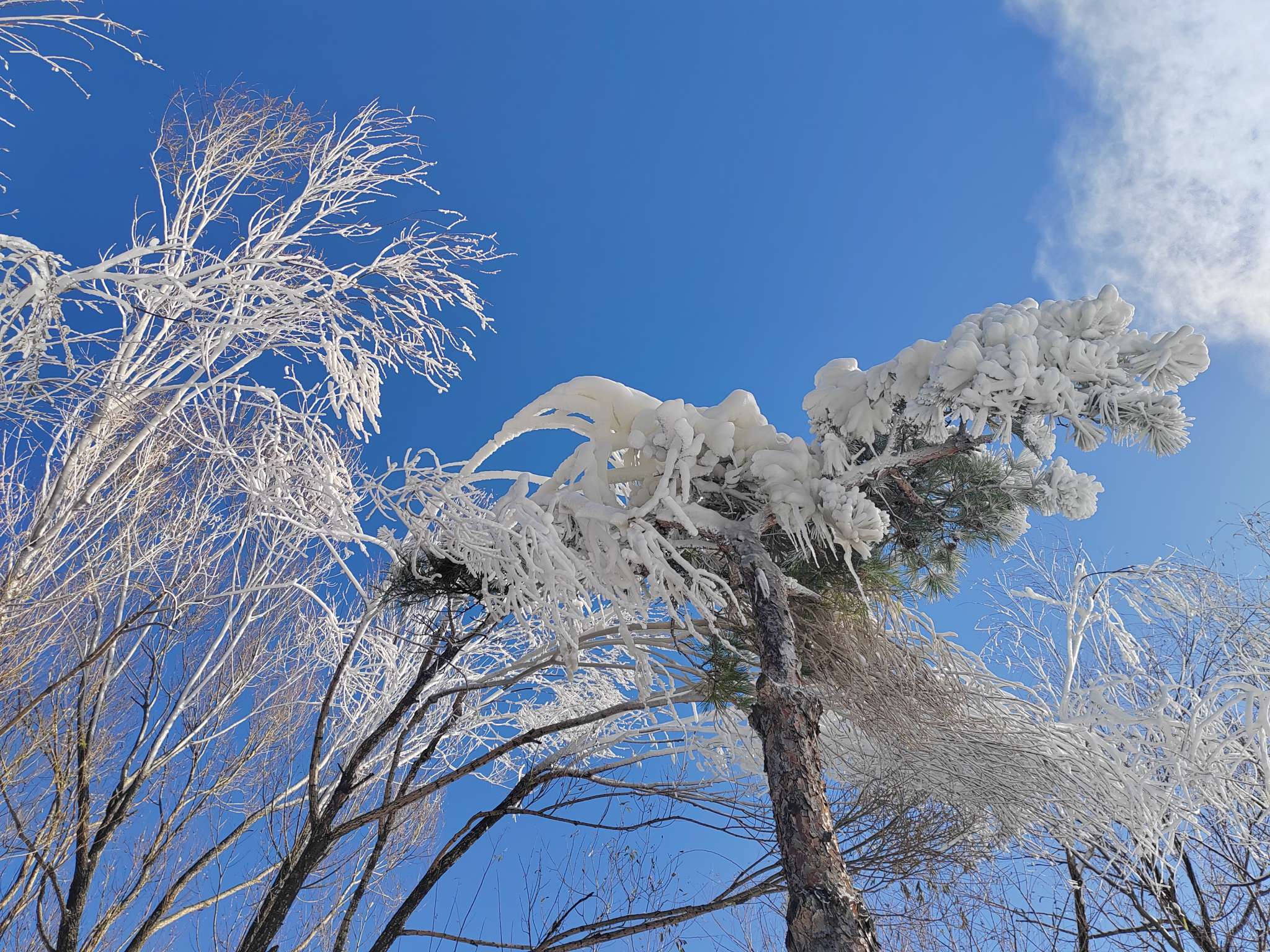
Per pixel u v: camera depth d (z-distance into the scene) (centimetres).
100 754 731
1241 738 527
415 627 717
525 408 509
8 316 425
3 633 575
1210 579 648
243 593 680
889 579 508
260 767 819
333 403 560
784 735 356
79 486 590
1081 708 552
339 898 792
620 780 611
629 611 483
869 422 418
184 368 582
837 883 312
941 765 492
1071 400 352
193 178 641
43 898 696
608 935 551
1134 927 571
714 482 470
